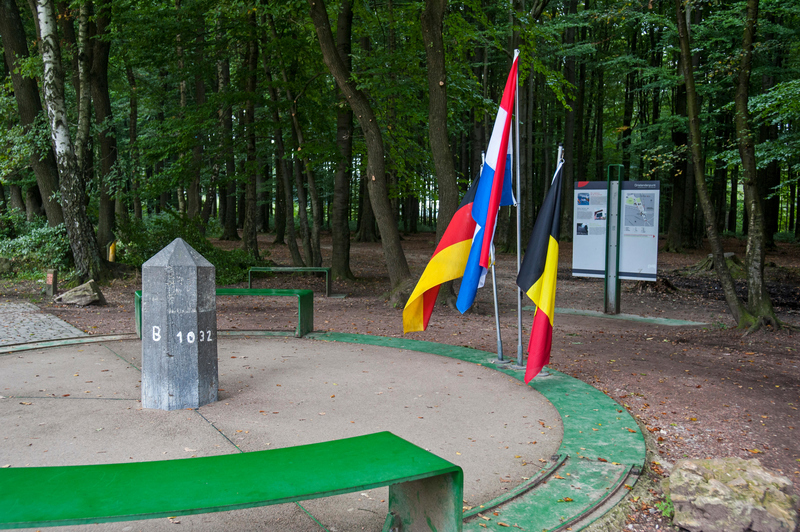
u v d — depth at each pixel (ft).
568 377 20.40
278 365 21.89
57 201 51.96
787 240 120.16
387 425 15.28
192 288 16.28
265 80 53.11
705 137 88.43
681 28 29.27
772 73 67.41
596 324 33.35
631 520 10.49
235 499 7.31
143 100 79.77
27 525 6.62
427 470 8.23
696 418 16.31
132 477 8.01
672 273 59.88
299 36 50.06
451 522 8.36
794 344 26.18
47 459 12.53
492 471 12.32
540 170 132.87
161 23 46.75
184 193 79.97
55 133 43.11
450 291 37.09
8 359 22.18
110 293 41.70
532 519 10.18
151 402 16.31
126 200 55.98
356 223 158.61
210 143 54.70
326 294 43.11
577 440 14.14
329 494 7.63
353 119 59.36
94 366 21.20
